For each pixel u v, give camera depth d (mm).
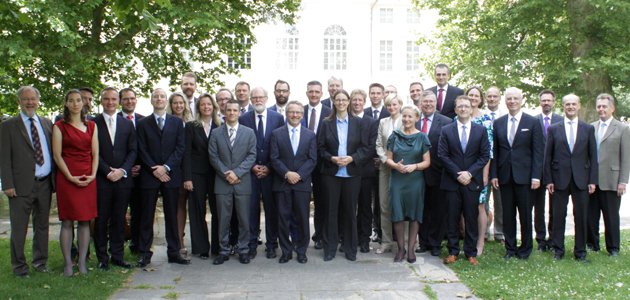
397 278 6000
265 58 36406
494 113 7895
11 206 5895
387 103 7141
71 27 10156
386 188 7195
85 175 5906
